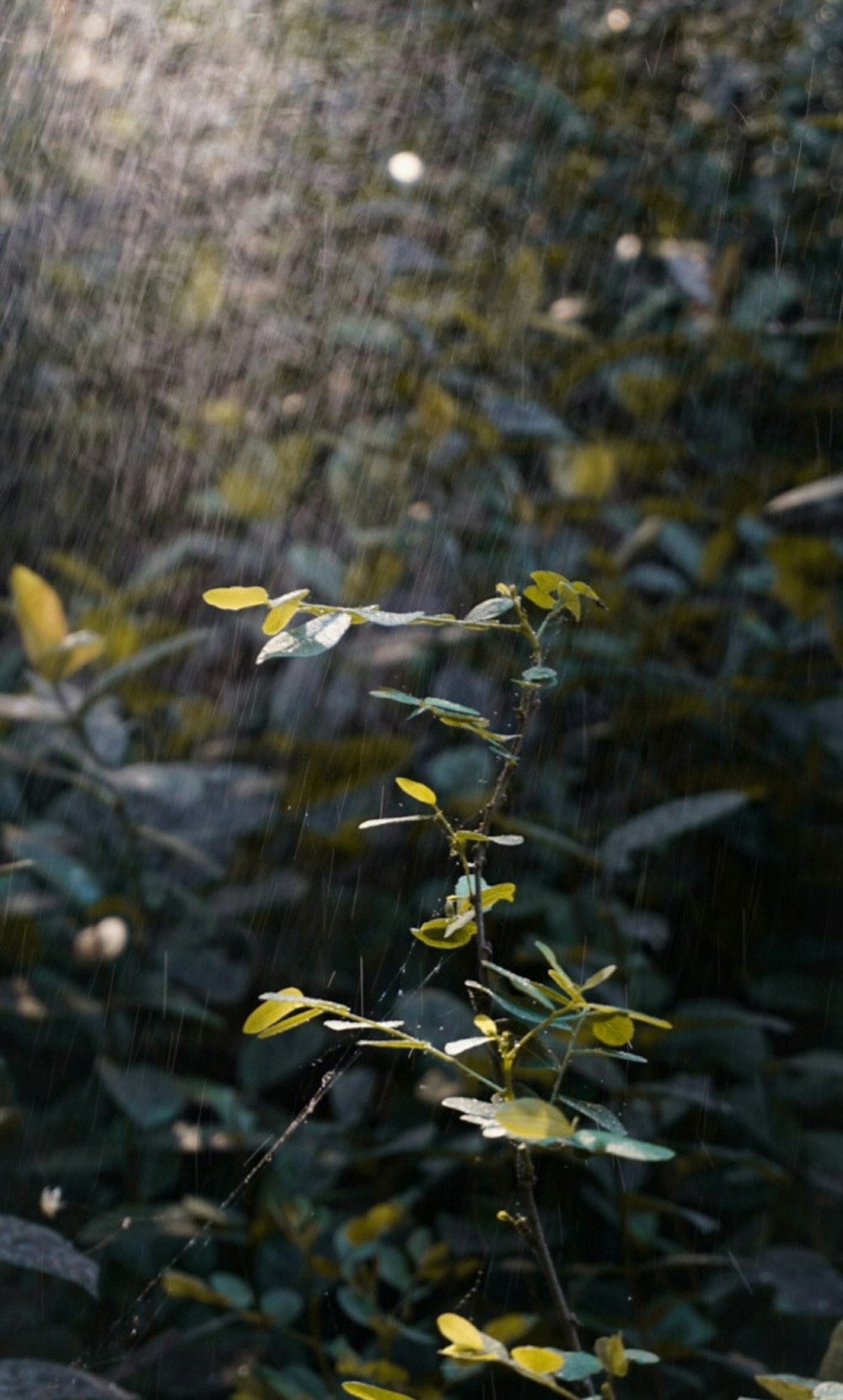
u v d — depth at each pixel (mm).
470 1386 1552
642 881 1951
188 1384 1524
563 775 1976
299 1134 1679
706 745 2039
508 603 1188
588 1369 1081
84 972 1763
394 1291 1652
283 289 2551
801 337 2355
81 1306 1566
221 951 1778
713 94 2750
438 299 2508
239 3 2779
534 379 2385
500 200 2664
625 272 2578
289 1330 1555
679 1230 1656
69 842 1837
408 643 1984
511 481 2117
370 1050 1820
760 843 1999
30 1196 1601
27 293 2490
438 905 1852
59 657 1739
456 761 1907
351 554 2172
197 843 1852
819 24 2775
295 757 1922
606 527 2145
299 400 2434
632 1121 1636
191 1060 1799
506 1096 1148
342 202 2666
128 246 2561
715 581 2092
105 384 2438
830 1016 1843
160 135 2674
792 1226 1618
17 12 2699
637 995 1709
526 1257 1631
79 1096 1703
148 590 2078
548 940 1759
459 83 2801
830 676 2020
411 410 2367
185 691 2135
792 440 2277
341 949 1841
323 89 2766
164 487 2334
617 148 2732
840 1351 1215
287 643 1136
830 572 1935
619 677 2018
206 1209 1592
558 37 2840
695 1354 1536
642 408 2262
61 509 2355
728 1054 1697
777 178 2645
